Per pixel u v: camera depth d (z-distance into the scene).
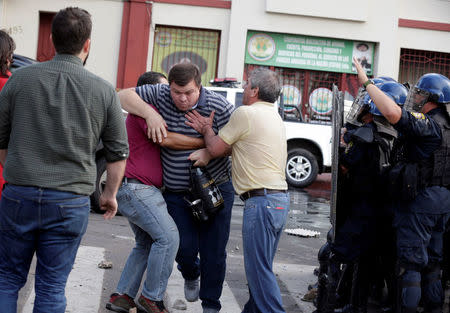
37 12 16.70
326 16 17.12
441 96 4.24
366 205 4.42
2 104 3.05
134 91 4.28
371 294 5.20
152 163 4.26
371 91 4.15
